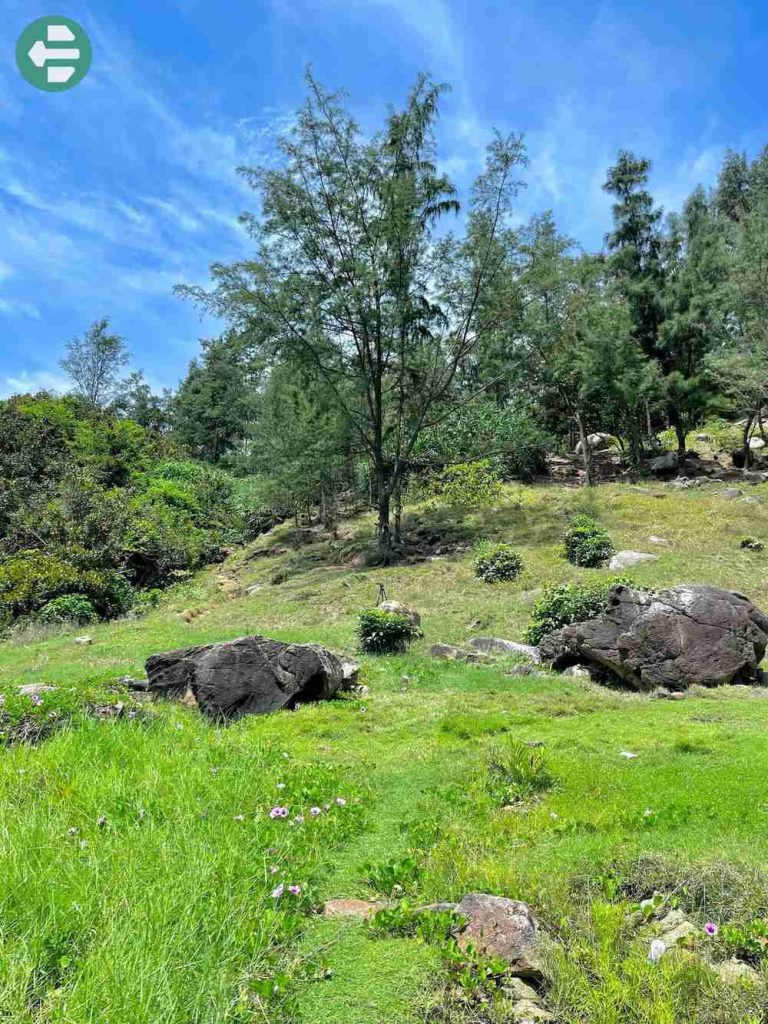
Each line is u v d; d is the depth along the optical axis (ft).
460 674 35.40
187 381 179.73
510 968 9.78
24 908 10.19
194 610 64.08
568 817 15.87
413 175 68.69
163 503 98.22
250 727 26.96
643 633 32.58
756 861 12.39
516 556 57.62
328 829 15.43
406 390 76.95
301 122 66.64
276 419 87.71
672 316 94.89
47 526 77.36
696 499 74.49
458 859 13.64
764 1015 8.60
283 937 10.52
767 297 79.56
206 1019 8.39
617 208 100.99
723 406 89.71
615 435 109.19
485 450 84.48
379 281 67.41
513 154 67.31
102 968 8.73
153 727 23.39
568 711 27.91
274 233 67.92
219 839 13.47
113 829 13.52
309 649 30.81
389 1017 8.82
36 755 18.58
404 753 23.24
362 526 85.81
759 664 35.50
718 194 122.83
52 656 46.50
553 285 76.23
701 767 18.88
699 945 10.21
